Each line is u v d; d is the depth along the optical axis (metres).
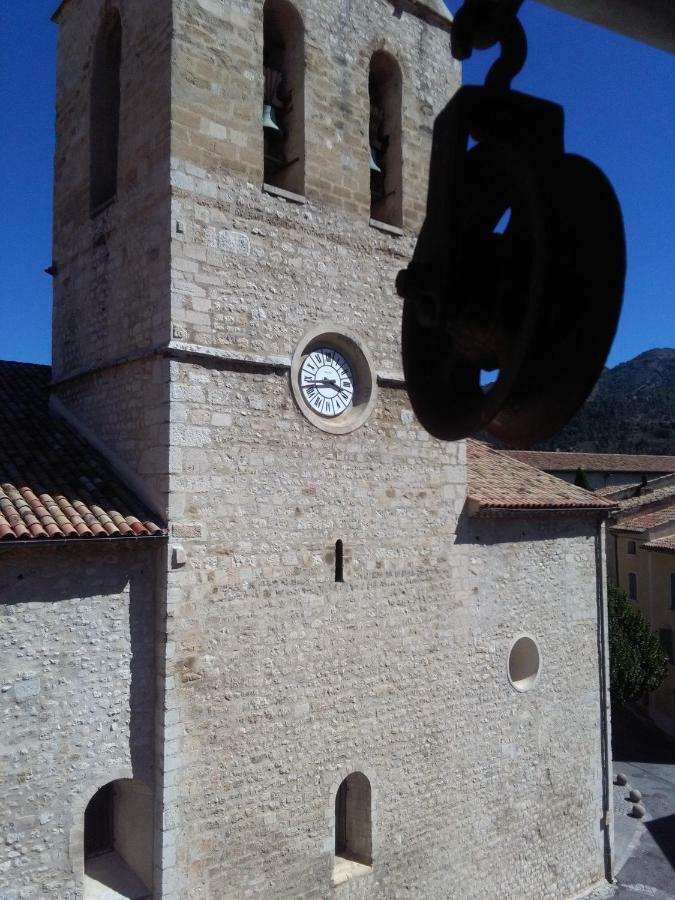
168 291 11.50
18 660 10.27
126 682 11.09
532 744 16.59
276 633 12.34
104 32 14.31
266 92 13.59
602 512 18.64
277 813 12.11
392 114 15.05
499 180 2.22
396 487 14.30
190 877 11.09
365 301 14.02
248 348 12.28
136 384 12.29
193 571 11.44
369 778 13.43
